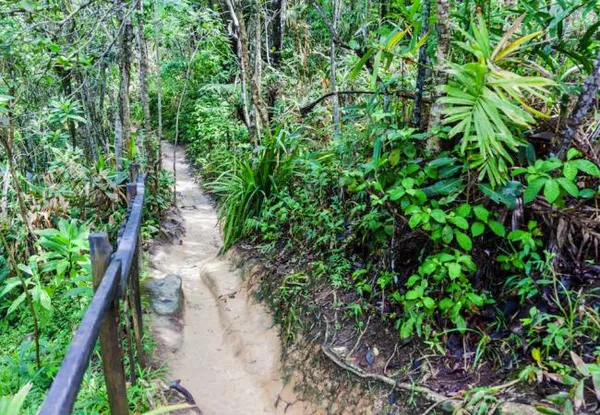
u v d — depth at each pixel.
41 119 4.27
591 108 2.41
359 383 2.27
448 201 2.17
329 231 3.16
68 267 2.79
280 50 7.51
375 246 2.78
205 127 7.82
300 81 6.14
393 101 2.99
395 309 2.48
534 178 1.98
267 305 3.21
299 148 4.28
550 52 2.69
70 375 1.06
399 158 2.45
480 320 2.19
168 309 3.22
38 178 4.69
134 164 3.89
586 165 1.96
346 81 4.55
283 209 3.74
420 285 2.31
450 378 2.07
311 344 2.63
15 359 2.41
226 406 2.53
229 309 3.40
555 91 2.37
